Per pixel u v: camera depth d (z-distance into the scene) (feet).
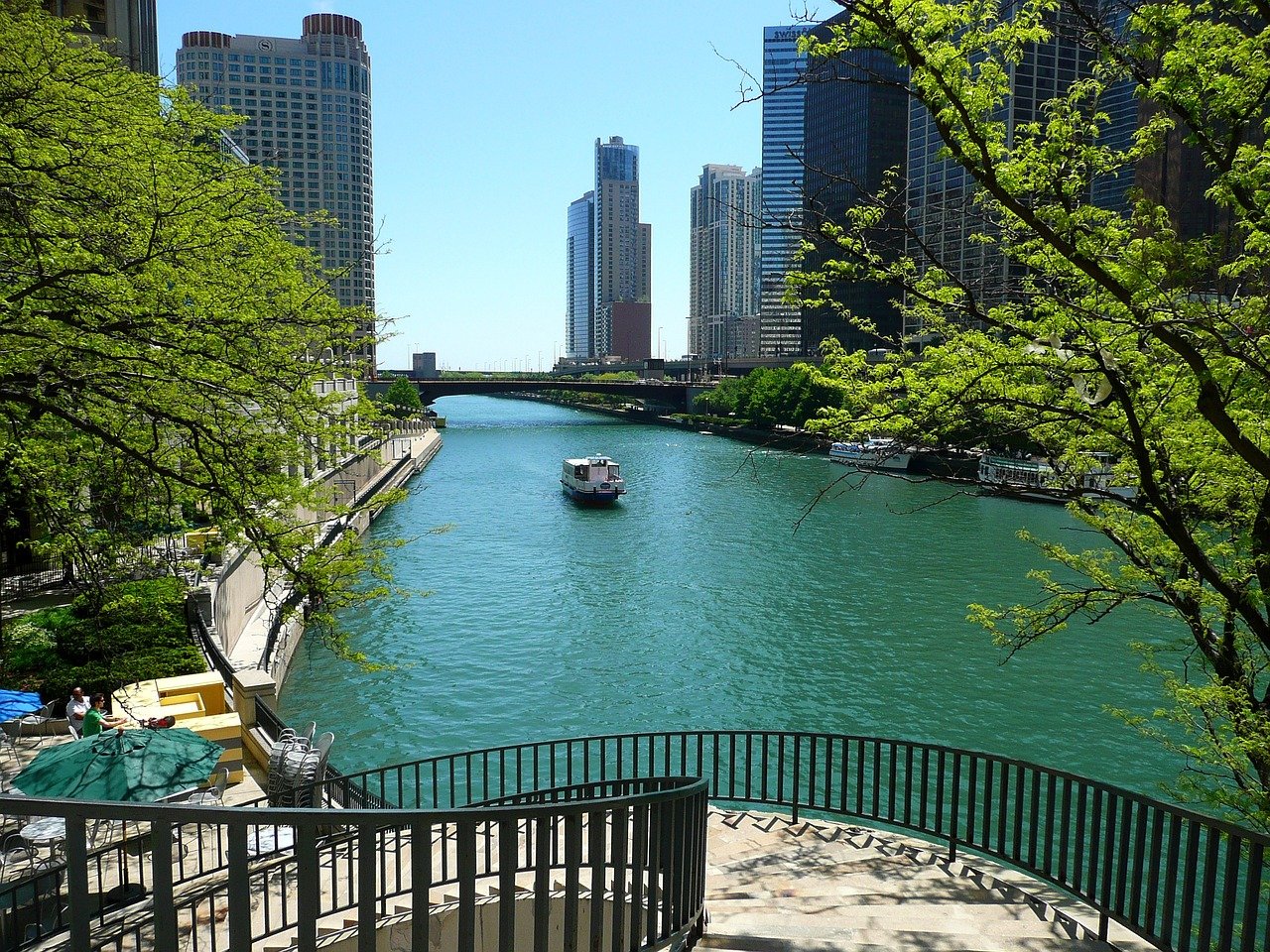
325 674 117.29
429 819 13.66
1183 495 39.93
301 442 56.54
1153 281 31.68
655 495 279.08
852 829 34.81
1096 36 33.06
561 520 237.45
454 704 108.17
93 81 51.72
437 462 381.81
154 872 11.68
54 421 53.72
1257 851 20.01
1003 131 32.94
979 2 31.42
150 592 83.51
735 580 166.09
